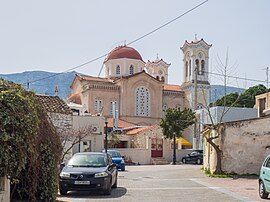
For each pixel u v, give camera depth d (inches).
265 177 613.3
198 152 1909.4
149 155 1982.0
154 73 3358.8
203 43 2888.8
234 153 1036.5
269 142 1038.4
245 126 1042.1
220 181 908.6
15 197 470.6
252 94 2687.0
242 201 591.5
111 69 2891.2
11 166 377.7
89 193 669.9
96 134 1646.2
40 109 478.0
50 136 490.0
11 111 377.4
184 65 2967.5
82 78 2738.7
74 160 699.4
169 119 2023.9
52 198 487.8
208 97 2795.3
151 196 635.5
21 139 384.2
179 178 994.1
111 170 685.3
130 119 2650.1
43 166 481.4
